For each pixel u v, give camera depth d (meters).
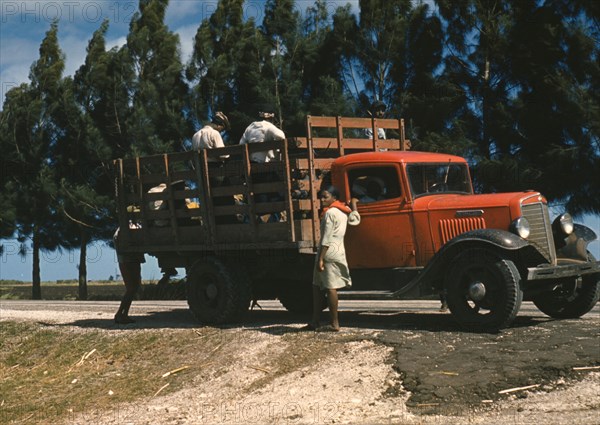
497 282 8.66
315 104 23.80
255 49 25.73
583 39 20.58
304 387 7.65
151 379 9.02
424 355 7.81
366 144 11.07
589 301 10.03
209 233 11.03
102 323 12.43
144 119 26.67
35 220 31.80
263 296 11.73
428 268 9.20
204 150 11.00
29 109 30.28
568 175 20.16
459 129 21.94
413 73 24.30
